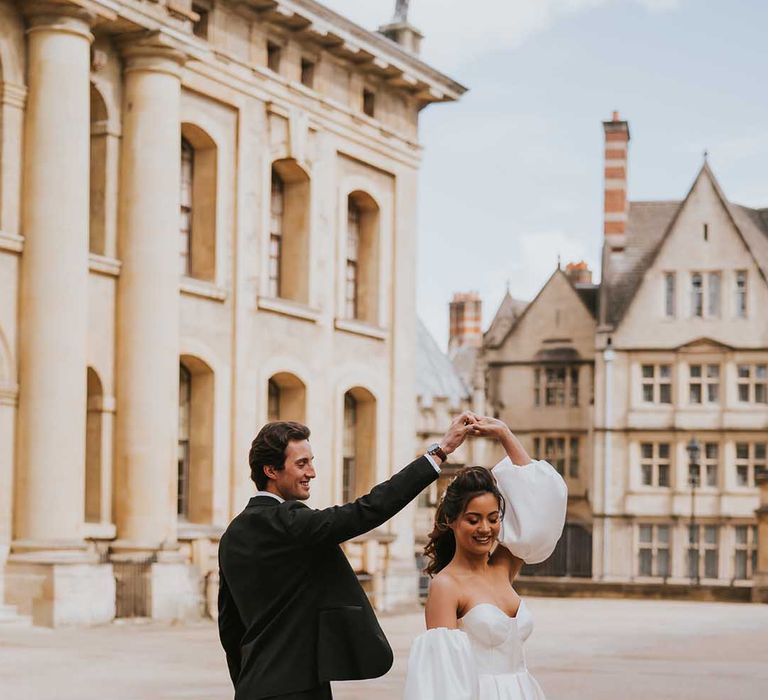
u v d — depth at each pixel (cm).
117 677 1664
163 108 2812
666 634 2691
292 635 586
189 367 3073
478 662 577
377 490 588
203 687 1563
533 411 6556
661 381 6250
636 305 6272
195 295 3019
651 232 6506
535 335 6594
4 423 2509
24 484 2514
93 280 2730
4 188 2545
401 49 3666
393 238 3803
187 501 3072
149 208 2789
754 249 6300
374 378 3700
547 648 2264
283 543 586
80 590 2483
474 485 589
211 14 3080
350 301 3741
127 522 2744
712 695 1579
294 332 3347
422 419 6172
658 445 6219
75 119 2578
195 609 2781
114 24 2716
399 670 1823
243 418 3139
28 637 2234
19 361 2542
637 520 6191
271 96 3262
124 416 2759
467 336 8425
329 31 3391
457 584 584
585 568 6338
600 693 1568
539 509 603
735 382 6172
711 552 6125
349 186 3600
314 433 3425
